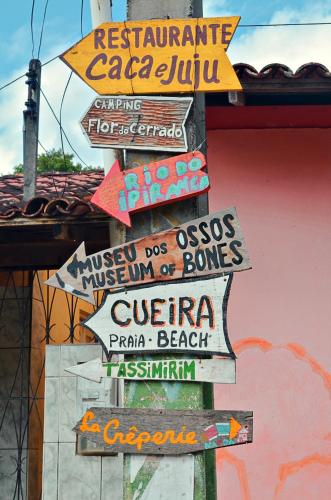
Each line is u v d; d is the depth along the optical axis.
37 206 5.89
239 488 5.73
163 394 4.17
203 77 4.41
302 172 6.11
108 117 4.46
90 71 4.51
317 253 6.01
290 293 5.97
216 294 4.13
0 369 7.51
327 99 5.79
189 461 4.09
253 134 6.18
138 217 4.40
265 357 5.90
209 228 4.18
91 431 4.21
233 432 4.04
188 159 4.32
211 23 4.48
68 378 6.37
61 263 7.26
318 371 5.86
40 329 7.92
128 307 4.25
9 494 7.20
